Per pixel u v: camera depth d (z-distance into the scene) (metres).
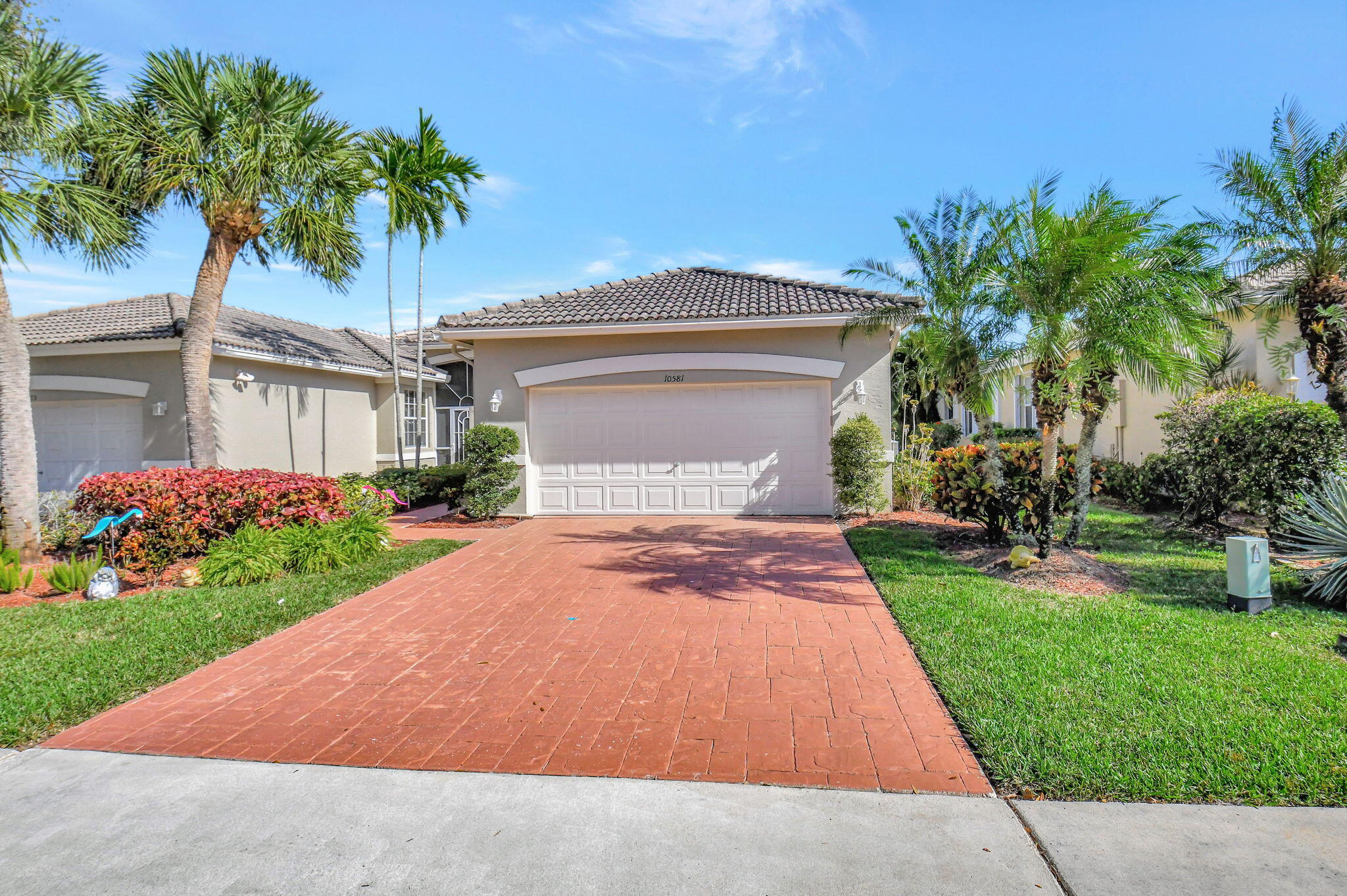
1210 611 6.61
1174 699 4.63
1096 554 9.27
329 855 3.28
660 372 13.43
